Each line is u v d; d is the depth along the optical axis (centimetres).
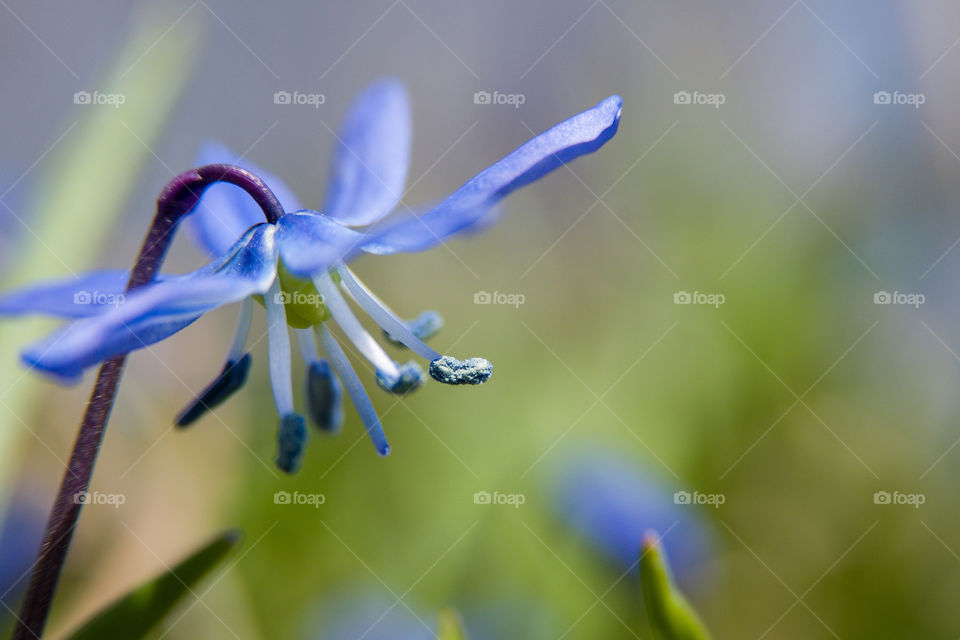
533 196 18
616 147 18
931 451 13
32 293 7
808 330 14
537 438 13
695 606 12
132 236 17
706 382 14
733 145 18
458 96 20
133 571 11
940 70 18
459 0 21
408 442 13
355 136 9
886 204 17
